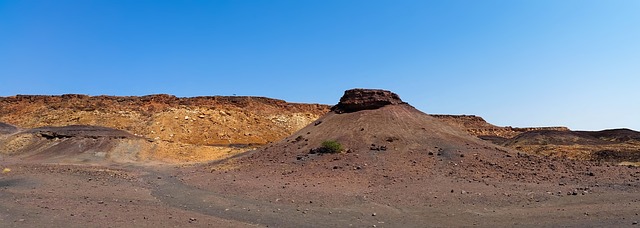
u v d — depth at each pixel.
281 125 102.25
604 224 14.77
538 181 22.84
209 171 32.72
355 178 25.20
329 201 19.91
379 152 31.36
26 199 20.92
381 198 20.25
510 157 28.86
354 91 42.44
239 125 92.69
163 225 15.61
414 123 37.62
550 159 28.33
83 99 100.50
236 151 57.50
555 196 19.39
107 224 15.65
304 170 28.41
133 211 18.19
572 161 27.92
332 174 26.55
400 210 18.08
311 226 15.83
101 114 90.81
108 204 19.92
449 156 29.36
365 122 37.66
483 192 20.59
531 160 27.80
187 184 26.95
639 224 14.48
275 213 17.98
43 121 87.81
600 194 19.44
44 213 17.53
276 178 26.61
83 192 23.52
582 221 15.31
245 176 28.23
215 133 86.12
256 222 16.56
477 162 27.70
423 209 18.09
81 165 42.19
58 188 24.78
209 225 15.81
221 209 19.06
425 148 31.88
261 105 110.31
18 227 15.18
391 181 24.11
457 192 20.78
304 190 22.36
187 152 54.62
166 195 23.02
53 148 54.00
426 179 24.25
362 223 16.11
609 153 53.34
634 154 50.41
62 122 86.94
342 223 16.16
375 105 40.81
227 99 108.75
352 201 19.84
